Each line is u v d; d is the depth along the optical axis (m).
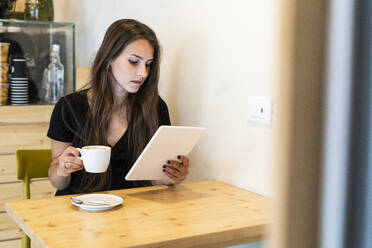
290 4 0.15
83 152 1.35
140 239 1.05
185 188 1.61
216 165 1.80
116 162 1.77
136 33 1.69
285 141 0.15
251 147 1.58
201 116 1.89
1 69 2.42
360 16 0.14
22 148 2.44
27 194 1.79
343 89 0.14
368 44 0.14
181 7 1.99
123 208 1.32
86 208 1.26
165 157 1.47
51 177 1.70
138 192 1.52
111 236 1.06
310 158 0.15
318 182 0.15
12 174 2.42
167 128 1.34
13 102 2.47
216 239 1.12
